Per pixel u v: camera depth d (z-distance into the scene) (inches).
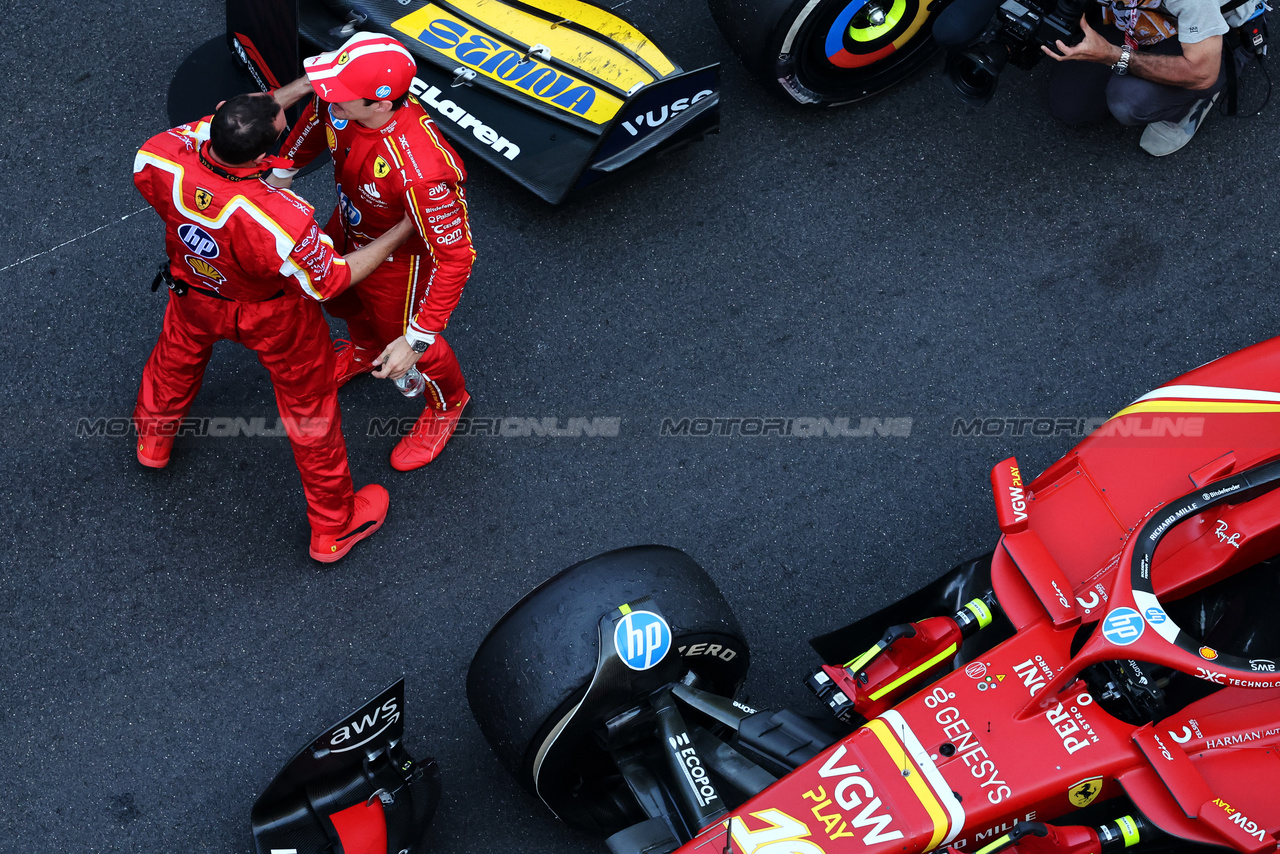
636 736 502.3
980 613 523.5
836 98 806.5
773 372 724.0
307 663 631.8
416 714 618.8
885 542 672.4
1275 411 560.4
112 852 582.2
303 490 679.7
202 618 642.2
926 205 785.6
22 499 673.0
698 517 677.3
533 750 489.1
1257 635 547.2
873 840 437.7
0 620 637.3
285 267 495.5
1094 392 721.0
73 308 734.5
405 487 683.4
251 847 586.6
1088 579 516.4
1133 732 465.1
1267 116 819.4
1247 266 763.4
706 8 853.2
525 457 693.9
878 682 502.6
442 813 592.1
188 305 542.9
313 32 791.1
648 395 716.0
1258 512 521.7
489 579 657.6
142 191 500.7
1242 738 480.4
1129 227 777.6
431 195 504.1
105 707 616.4
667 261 761.0
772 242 770.2
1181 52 721.0
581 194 736.3
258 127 465.4
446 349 634.8
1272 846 443.8
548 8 773.3
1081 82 778.2
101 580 650.8
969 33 727.7
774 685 629.9
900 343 734.5
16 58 828.0
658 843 469.7
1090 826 546.6
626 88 733.3
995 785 450.9
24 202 770.2
